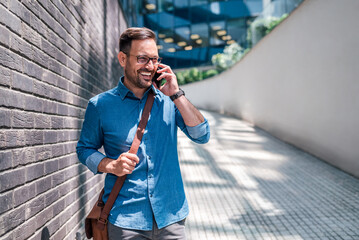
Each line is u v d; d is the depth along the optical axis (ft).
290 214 11.98
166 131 5.11
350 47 16.67
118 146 4.94
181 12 78.74
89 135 5.13
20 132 5.42
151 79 4.94
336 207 12.52
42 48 6.64
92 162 4.81
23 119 5.56
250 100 37.17
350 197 13.57
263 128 32.53
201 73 63.10
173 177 5.05
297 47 23.77
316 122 20.98
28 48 5.87
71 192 8.50
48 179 6.74
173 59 78.89
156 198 4.79
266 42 31.09
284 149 23.70
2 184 4.69
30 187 5.75
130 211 4.73
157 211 4.75
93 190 11.20
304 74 22.71
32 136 5.95
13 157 5.11
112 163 4.56
